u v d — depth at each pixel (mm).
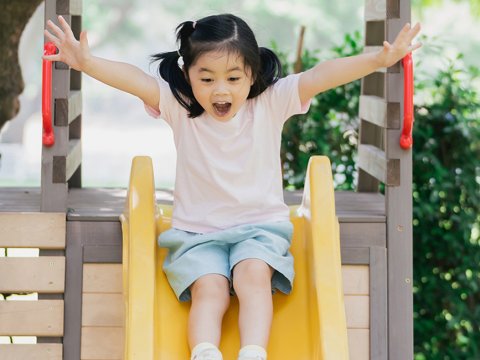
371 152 4625
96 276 4074
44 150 3988
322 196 3559
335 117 5723
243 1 18375
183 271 3441
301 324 3484
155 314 3359
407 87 3906
